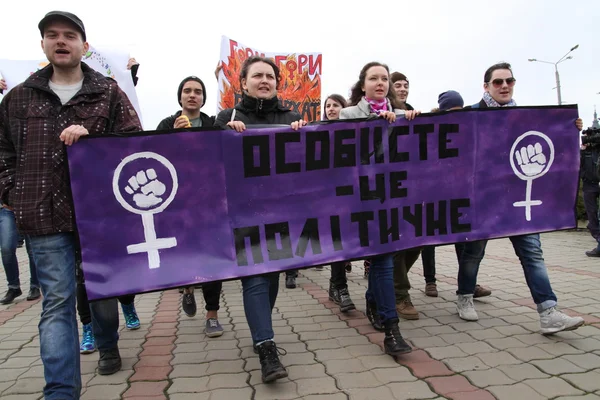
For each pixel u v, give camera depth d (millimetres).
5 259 4887
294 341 3332
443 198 3268
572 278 4902
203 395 2504
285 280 5430
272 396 2455
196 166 2771
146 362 3027
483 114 3346
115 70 4797
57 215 2354
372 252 3062
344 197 3053
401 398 2367
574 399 2279
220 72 5277
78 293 3182
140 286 2641
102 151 2557
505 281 4953
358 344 3215
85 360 3107
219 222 2812
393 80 4605
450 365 2752
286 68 6059
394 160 3172
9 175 2410
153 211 2684
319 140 3012
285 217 2936
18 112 2381
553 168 3486
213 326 3553
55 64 2412
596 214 6707
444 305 4133
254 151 2885
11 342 3506
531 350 2930
